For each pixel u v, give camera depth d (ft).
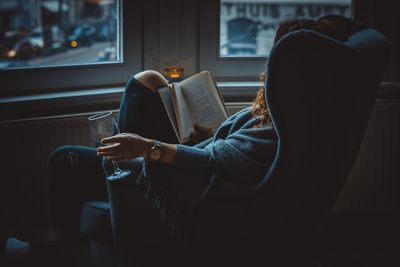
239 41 11.58
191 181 6.96
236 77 11.50
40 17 10.50
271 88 6.36
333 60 6.18
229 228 7.00
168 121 8.27
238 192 6.80
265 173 6.81
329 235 10.77
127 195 7.28
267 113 6.94
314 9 11.66
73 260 9.12
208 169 6.95
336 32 6.96
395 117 11.25
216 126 8.28
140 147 6.83
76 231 8.42
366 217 11.53
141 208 7.27
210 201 6.93
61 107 10.27
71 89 10.63
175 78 10.34
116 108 10.74
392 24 11.22
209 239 7.11
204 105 8.30
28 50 10.48
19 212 9.90
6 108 9.68
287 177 6.60
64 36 10.73
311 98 6.29
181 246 7.27
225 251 7.17
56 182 8.29
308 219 6.92
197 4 11.05
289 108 6.36
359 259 9.93
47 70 10.40
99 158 8.38
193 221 7.05
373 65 6.60
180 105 8.04
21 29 10.38
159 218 7.25
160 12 10.87
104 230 7.79
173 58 11.09
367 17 11.19
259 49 11.68
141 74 8.35
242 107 10.89
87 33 10.86
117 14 10.92
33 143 9.74
